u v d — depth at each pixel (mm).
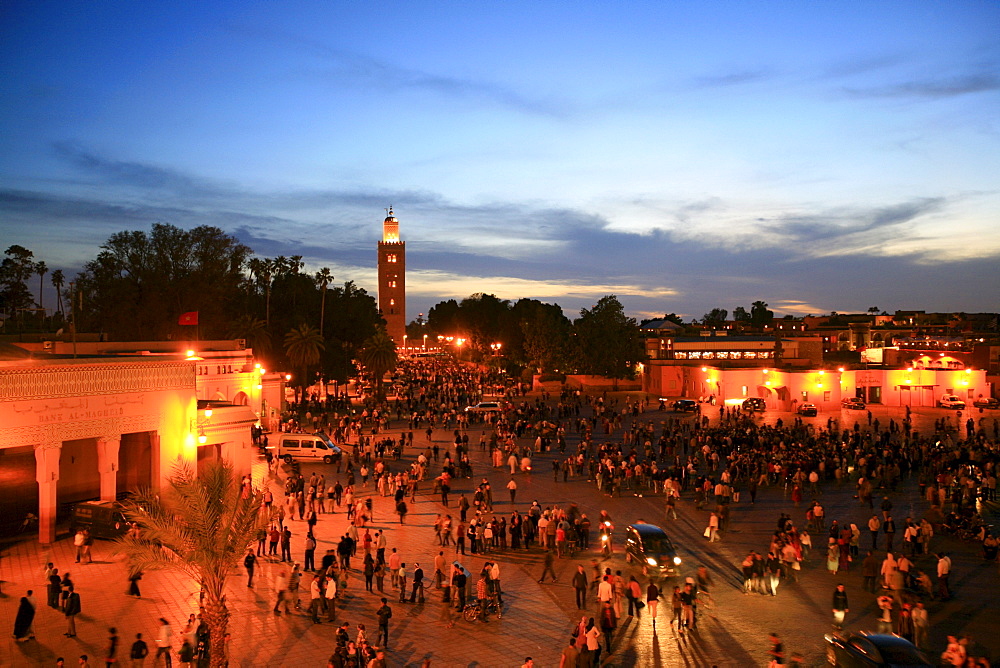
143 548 18734
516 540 28375
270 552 27141
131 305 65625
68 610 19469
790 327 166875
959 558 26562
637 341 99688
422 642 19594
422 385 93688
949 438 50219
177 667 18188
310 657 18547
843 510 33500
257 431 51969
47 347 42875
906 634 18641
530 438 57219
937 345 104438
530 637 20000
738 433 48219
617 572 25328
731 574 25000
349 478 36500
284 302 86438
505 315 130625
